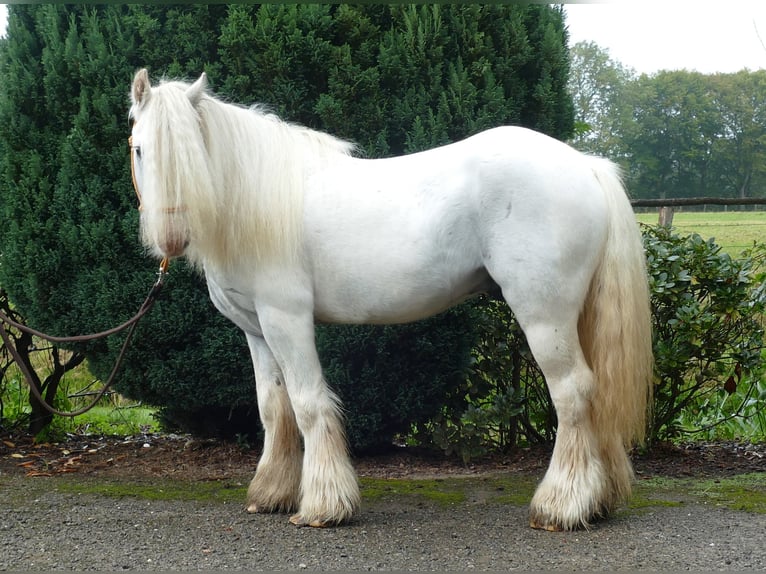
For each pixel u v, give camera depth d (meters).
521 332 4.38
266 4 4.16
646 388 3.03
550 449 4.66
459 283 3.08
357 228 3.06
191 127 2.92
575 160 2.96
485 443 4.59
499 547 2.85
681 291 4.19
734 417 5.02
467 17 4.23
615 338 2.92
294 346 3.13
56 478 4.15
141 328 4.22
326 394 3.21
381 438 4.50
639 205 5.18
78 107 4.34
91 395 6.15
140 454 4.75
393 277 3.05
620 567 2.60
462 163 2.98
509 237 2.89
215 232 3.10
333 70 4.13
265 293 3.12
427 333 4.26
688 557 2.70
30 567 2.73
